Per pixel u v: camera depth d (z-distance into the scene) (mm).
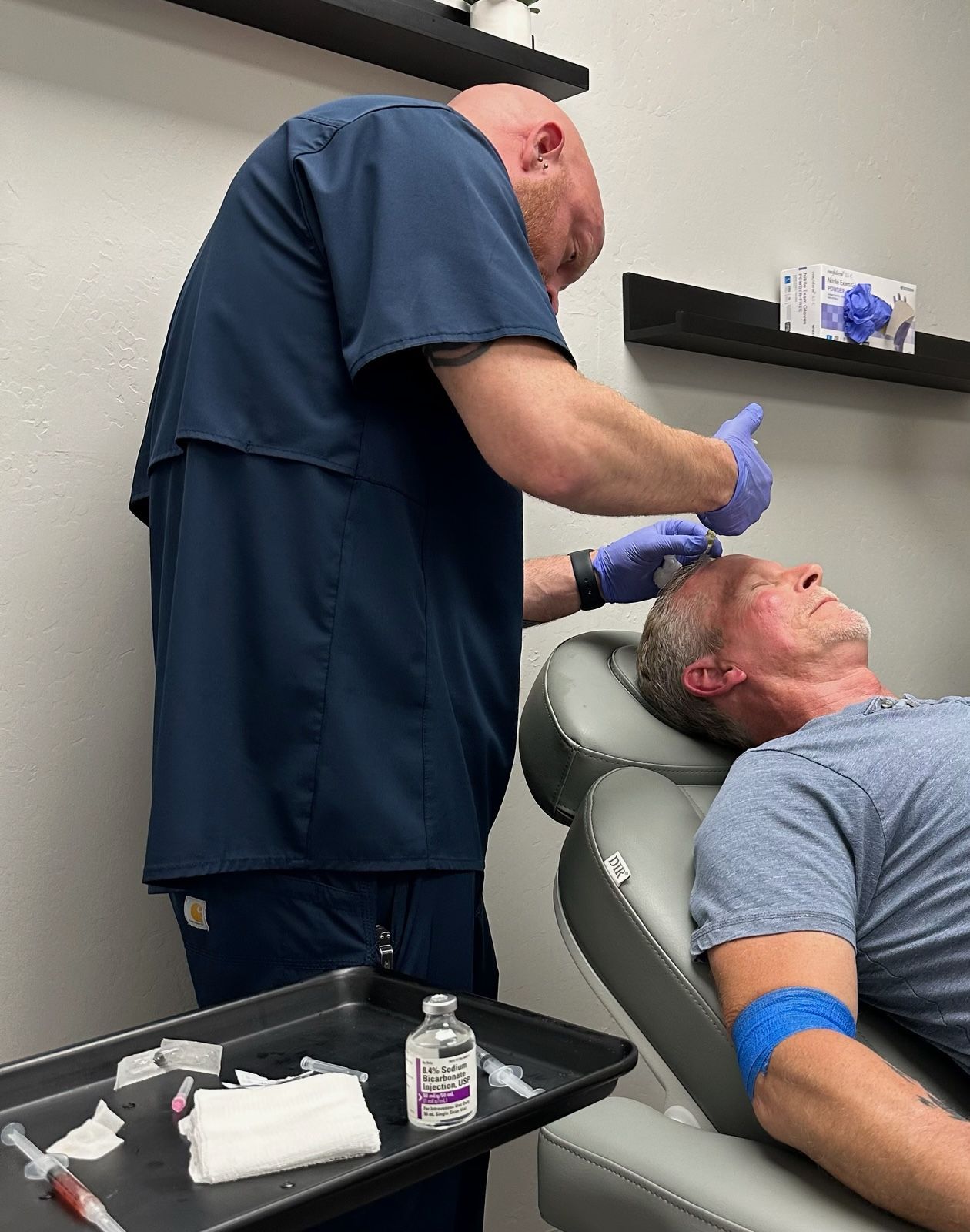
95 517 1383
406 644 1074
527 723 1462
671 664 1428
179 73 1441
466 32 1579
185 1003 1452
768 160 2219
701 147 2092
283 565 1051
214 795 1038
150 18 1415
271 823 1050
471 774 1164
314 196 1056
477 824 1144
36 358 1335
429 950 1092
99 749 1386
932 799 1125
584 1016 1886
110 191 1388
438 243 988
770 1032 911
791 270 2199
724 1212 850
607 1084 769
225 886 1062
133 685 1413
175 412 1162
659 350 2016
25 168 1321
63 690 1359
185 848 1020
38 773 1340
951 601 2629
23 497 1329
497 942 1770
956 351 2529
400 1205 1035
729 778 1208
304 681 1041
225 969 1088
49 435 1347
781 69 2244
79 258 1363
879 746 1183
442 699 1099
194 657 1046
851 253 2395
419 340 962
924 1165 780
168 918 1439
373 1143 715
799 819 1101
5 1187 696
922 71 2553
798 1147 875
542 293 1023
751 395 2189
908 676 2531
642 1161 939
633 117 1975
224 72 1483
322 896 1053
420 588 1097
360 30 1520
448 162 1019
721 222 2129
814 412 2322
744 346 2012
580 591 1587
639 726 1433
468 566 1155
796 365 2240
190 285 1223
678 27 2051
